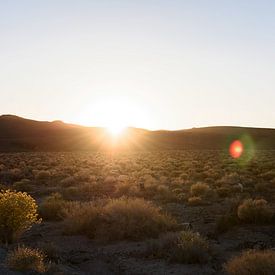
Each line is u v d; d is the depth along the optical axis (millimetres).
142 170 51250
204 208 23719
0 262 12297
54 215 21328
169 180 39594
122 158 90062
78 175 43156
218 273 12586
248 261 11703
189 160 75938
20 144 158375
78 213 18703
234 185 31250
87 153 127875
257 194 28484
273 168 50625
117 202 19172
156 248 14859
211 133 189625
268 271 11156
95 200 27328
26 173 49656
